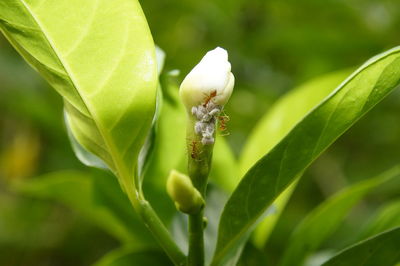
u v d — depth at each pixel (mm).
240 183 354
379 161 892
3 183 951
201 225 352
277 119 488
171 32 903
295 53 839
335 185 882
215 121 353
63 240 861
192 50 899
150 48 354
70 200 492
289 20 859
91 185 457
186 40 926
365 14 830
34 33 349
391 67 339
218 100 351
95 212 492
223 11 868
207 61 352
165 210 443
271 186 356
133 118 360
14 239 858
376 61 336
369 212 854
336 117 345
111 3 349
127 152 361
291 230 712
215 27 881
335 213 442
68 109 366
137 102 358
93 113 359
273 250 713
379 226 433
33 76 852
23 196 900
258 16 866
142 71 356
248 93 897
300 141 346
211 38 921
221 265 409
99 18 349
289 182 357
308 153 351
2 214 875
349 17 808
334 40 790
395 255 366
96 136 363
